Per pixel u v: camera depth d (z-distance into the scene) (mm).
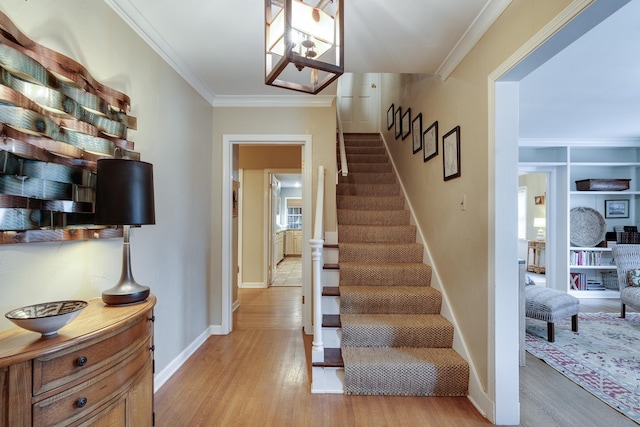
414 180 3459
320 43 1302
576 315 3371
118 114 1702
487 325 1894
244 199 5586
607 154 5148
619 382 2338
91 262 1564
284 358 2699
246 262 5562
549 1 1389
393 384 2123
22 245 1203
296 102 3324
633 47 2357
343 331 2373
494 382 1823
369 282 2863
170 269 2373
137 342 1312
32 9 1236
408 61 2475
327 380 2186
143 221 1424
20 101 1108
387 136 4883
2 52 1053
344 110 5738
